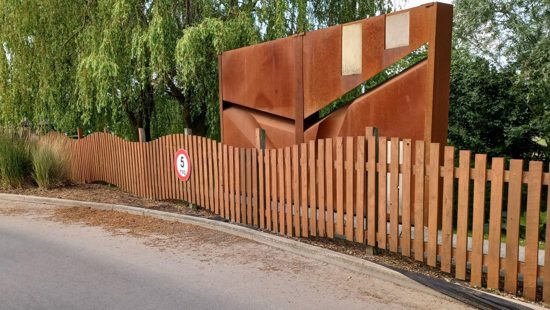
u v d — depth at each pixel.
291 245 5.56
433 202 4.35
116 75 10.52
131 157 9.47
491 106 8.88
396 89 5.64
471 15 9.48
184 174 7.94
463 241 4.14
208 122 11.98
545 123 8.26
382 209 4.82
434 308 3.85
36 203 9.05
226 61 8.81
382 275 4.55
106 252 5.66
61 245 5.99
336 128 6.53
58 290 4.42
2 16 12.34
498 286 3.97
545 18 8.59
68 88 12.30
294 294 4.24
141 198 9.08
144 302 4.12
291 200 5.89
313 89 6.88
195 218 7.04
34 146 10.80
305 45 6.95
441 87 5.32
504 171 3.83
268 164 6.16
